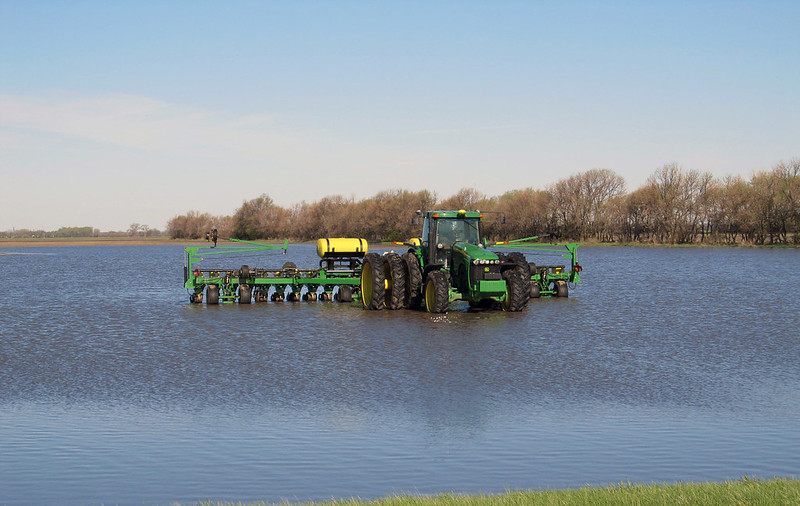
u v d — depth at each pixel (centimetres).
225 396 1409
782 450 1080
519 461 1038
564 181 11800
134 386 1499
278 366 1678
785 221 10569
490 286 2486
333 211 13525
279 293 3116
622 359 1750
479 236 2667
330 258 3094
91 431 1195
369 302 2748
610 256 8225
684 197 11438
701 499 775
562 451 1080
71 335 2186
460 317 2481
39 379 1573
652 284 4138
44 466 1034
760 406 1323
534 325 2300
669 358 1767
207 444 1123
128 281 4688
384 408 1312
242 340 2044
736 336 2109
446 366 1666
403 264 2712
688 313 2672
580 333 2142
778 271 5422
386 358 1759
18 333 2236
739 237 12012
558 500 787
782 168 10675
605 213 11650
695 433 1164
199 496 918
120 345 1994
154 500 908
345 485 952
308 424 1222
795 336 2114
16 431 1198
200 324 2388
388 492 924
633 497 788
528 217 11519
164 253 11569
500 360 1733
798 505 744
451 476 980
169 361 1755
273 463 1038
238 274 3081
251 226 15300
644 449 1088
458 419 1245
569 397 1388
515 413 1280
